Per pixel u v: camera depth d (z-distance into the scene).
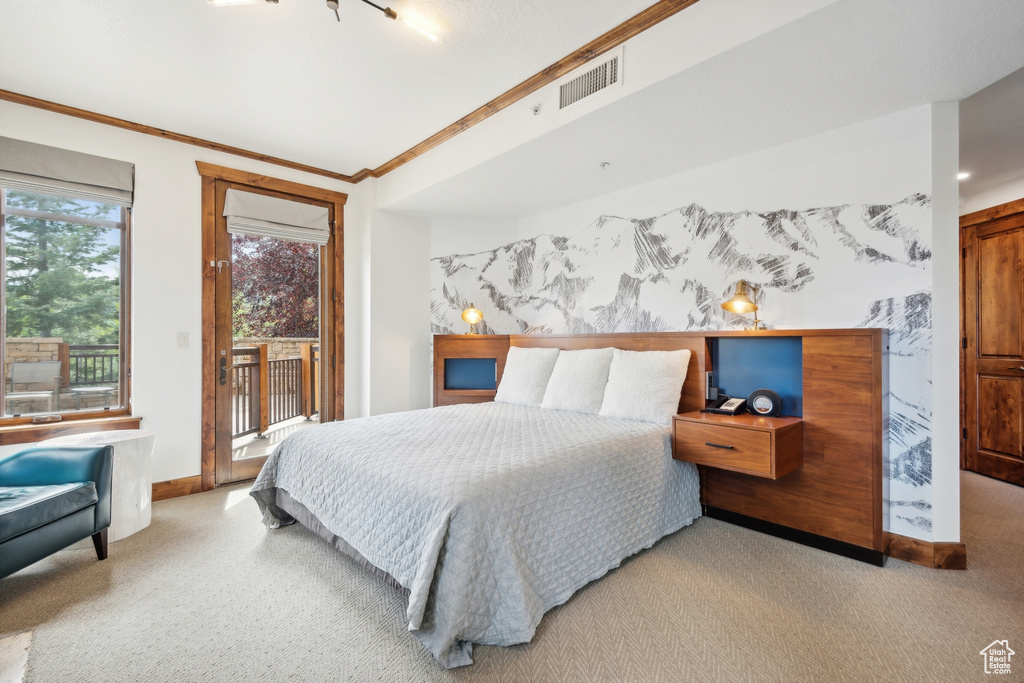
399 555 1.75
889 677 1.45
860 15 1.60
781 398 2.63
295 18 2.03
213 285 3.38
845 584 2.00
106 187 2.96
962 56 1.84
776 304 2.71
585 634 1.66
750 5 1.75
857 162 2.43
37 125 2.76
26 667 1.50
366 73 2.46
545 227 4.04
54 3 1.92
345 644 1.63
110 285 3.05
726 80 2.02
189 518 2.80
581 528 1.94
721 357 2.90
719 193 2.95
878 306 2.37
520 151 2.77
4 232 2.72
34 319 2.81
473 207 3.95
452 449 2.12
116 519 2.48
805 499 2.40
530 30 2.12
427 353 4.43
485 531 1.60
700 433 2.41
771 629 1.69
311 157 3.62
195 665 1.52
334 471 2.19
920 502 2.23
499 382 3.98
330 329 4.01
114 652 1.58
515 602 1.60
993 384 3.66
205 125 3.06
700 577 2.06
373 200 4.01
